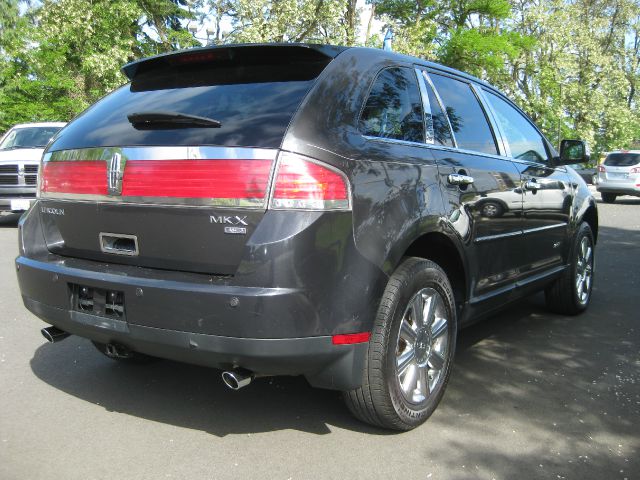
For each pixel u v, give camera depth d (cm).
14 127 1274
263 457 292
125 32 2450
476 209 369
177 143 278
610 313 573
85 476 273
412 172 316
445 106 379
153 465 283
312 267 261
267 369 269
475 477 276
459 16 3234
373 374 291
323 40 1961
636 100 4122
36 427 321
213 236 268
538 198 461
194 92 312
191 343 266
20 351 441
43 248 329
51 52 2248
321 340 268
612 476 278
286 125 269
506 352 452
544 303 610
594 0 3772
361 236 277
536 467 285
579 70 3447
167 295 268
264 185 259
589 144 3459
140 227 288
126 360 407
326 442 307
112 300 289
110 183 295
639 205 2047
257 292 255
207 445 303
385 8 3114
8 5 2680
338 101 291
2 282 679
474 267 373
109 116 321
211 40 2312
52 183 324
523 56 3300
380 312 290
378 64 328
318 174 265
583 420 337
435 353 336
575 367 421
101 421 329
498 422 332
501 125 444
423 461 289
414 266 310
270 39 1883
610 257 902
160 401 356
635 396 371
